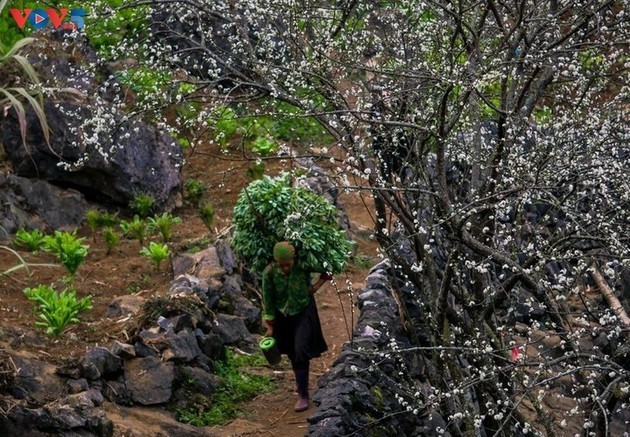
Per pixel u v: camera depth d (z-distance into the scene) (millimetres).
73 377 9961
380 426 9719
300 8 9977
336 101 9508
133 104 15977
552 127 9797
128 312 12078
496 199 9297
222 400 11273
